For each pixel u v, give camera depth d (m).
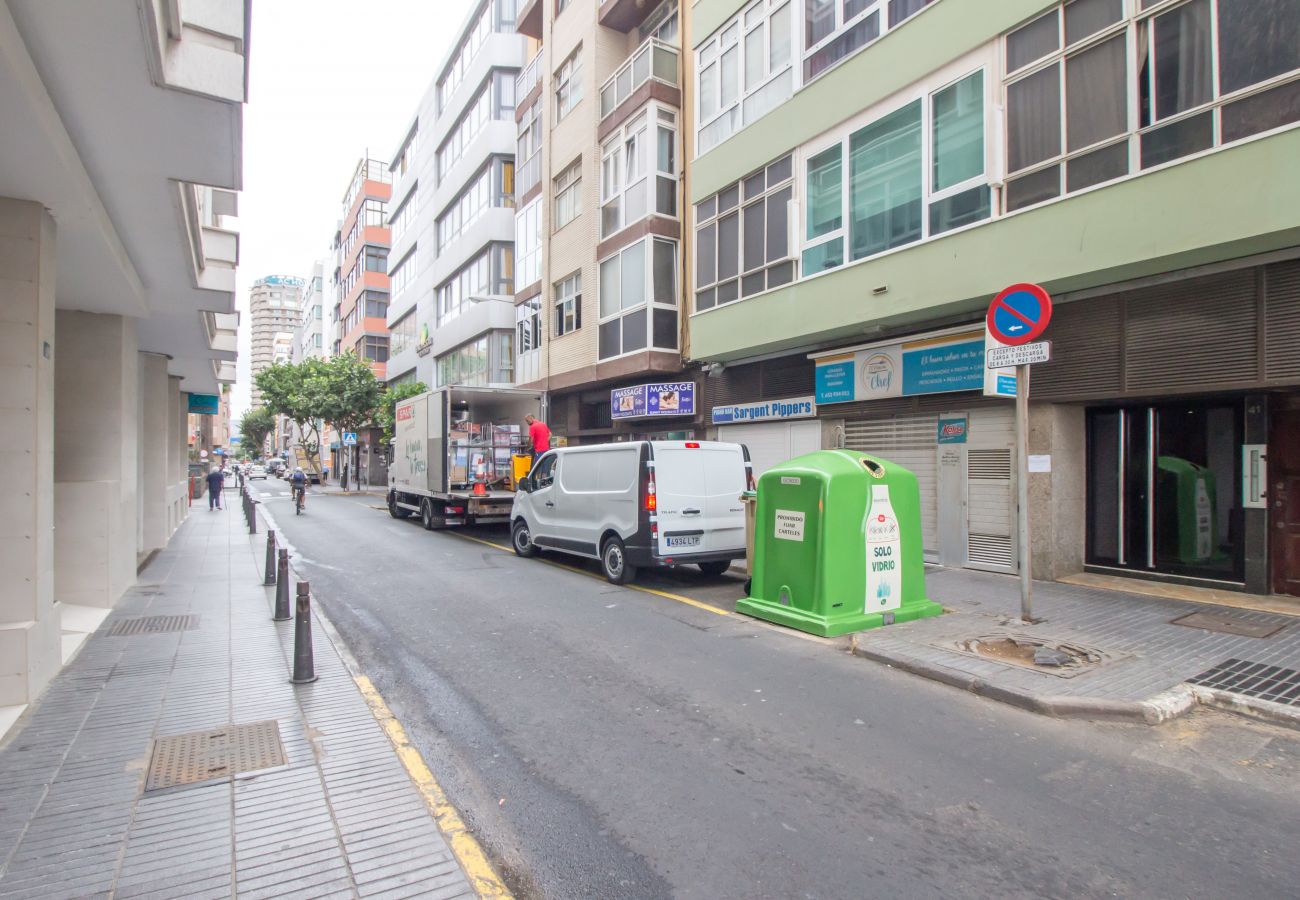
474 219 27.73
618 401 16.64
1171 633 6.46
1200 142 7.09
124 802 3.53
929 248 9.67
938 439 10.47
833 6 11.31
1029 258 8.48
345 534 15.66
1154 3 7.42
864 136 10.79
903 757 4.18
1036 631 6.60
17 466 4.99
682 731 4.57
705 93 14.36
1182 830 3.38
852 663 5.96
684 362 15.55
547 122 20.33
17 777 3.78
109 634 6.74
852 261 10.86
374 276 48.94
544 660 6.11
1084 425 9.51
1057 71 8.34
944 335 10.08
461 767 4.06
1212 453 8.37
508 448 15.77
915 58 9.92
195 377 16.97
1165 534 8.79
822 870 3.05
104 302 8.37
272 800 3.57
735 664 5.95
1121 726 4.64
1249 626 6.64
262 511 22.56
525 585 9.52
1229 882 2.96
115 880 2.88
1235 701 4.86
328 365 36.75
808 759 4.15
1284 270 7.03
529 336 21.92
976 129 9.22
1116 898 2.85
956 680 5.38
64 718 4.62
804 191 11.88
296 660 5.36
